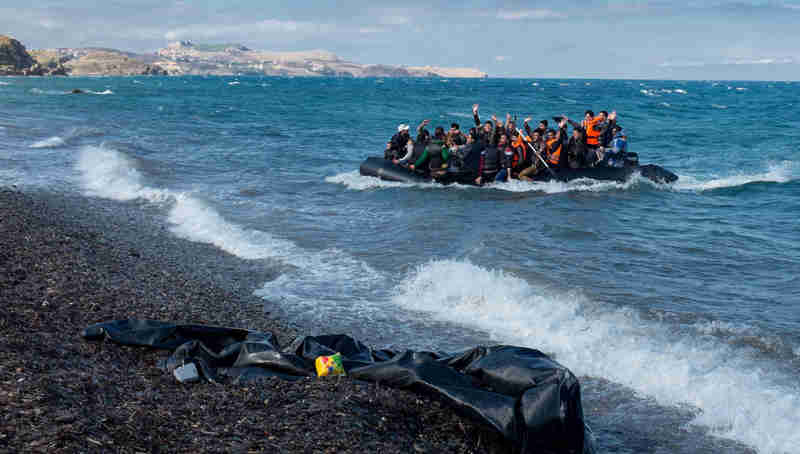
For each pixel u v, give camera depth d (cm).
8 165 1711
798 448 442
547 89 12575
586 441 412
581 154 1623
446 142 1673
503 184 1580
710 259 947
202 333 521
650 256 957
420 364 445
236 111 4578
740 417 480
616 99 7994
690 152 2503
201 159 2002
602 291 783
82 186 1476
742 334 641
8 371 392
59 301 602
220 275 848
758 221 1227
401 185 1589
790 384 530
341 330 664
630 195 1492
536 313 700
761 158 2322
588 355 599
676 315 700
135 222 1143
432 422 409
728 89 14950
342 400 417
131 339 497
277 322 675
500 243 1005
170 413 379
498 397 402
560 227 1133
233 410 395
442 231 1098
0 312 525
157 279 784
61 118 3384
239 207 1303
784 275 865
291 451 346
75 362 443
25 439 313
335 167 1927
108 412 363
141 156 1983
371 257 948
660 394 525
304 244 1024
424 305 745
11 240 850
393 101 6638
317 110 4891
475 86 15050
